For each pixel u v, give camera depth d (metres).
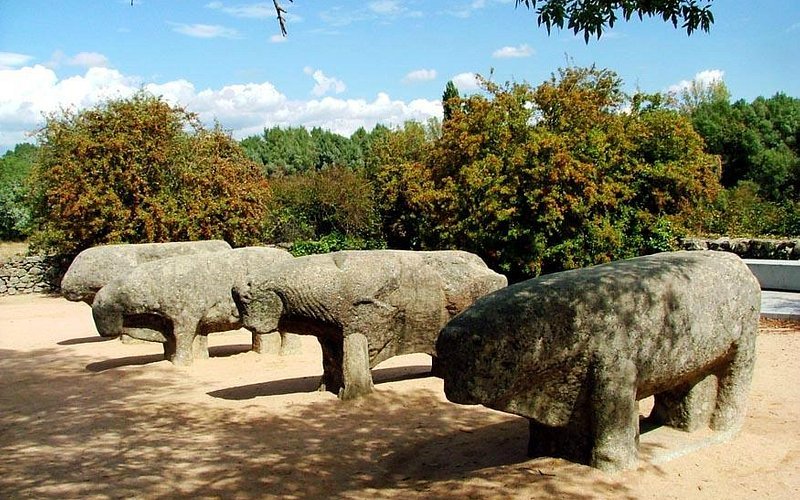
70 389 7.61
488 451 4.84
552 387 4.19
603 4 4.74
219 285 8.72
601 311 4.13
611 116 13.98
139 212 16.11
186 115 17.66
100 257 10.13
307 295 6.21
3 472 4.95
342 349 6.45
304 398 6.55
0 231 26.50
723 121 31.16
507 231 12.63
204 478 4.68
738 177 30.20
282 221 22.22
